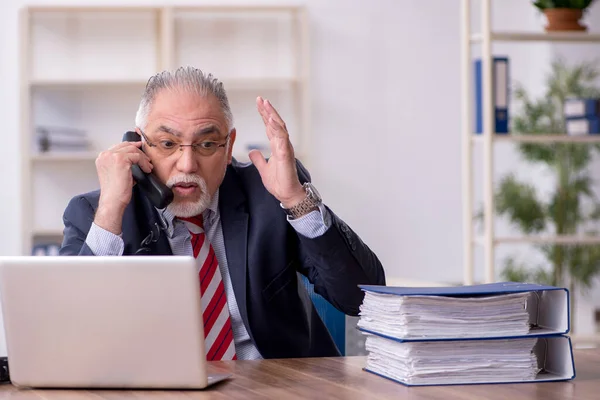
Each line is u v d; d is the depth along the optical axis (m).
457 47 5.23
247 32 5.05
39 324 1.45
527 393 1.37
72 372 1.46
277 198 1.89
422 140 5.22
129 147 1.93
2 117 4.88
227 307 2.01
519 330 1.47
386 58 5.18
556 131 4.80
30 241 4.72
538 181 5.37
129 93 4.97
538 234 4.99
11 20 4.88
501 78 3.81
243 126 5.07
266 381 1.49
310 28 5.12
